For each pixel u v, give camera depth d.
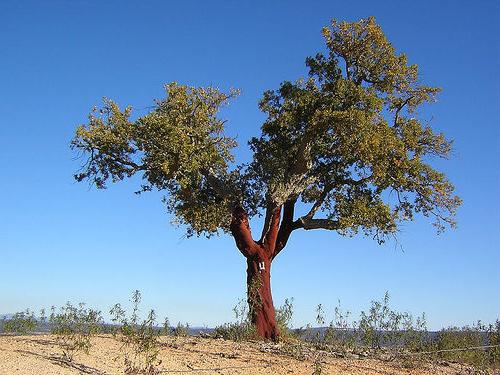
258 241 23.03
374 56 24.02
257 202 24.30
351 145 22.44
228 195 23.19
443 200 23.81
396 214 23.67
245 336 19.28
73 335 13.81
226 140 23.66
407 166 22.86
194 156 22.03
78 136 22.47
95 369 10.89
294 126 23.61
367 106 22.78
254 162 24.75
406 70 23.88
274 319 21.11
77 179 23.53
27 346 12.65
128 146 22.56
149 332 14.02
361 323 17.61
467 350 18.08
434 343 18.94
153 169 22.55
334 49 24.14
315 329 18.11
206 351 15.00
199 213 23.38
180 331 18.78
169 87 22.70
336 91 23.02
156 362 12.38
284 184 23.00
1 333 16.17
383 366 15.27
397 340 17.62
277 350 16.23
